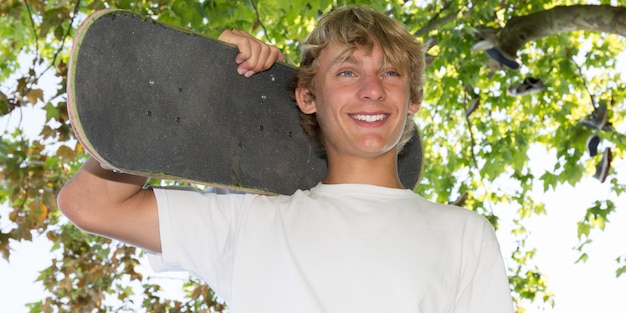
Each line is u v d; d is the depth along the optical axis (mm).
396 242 2025
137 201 2154
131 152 1964
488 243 2127
